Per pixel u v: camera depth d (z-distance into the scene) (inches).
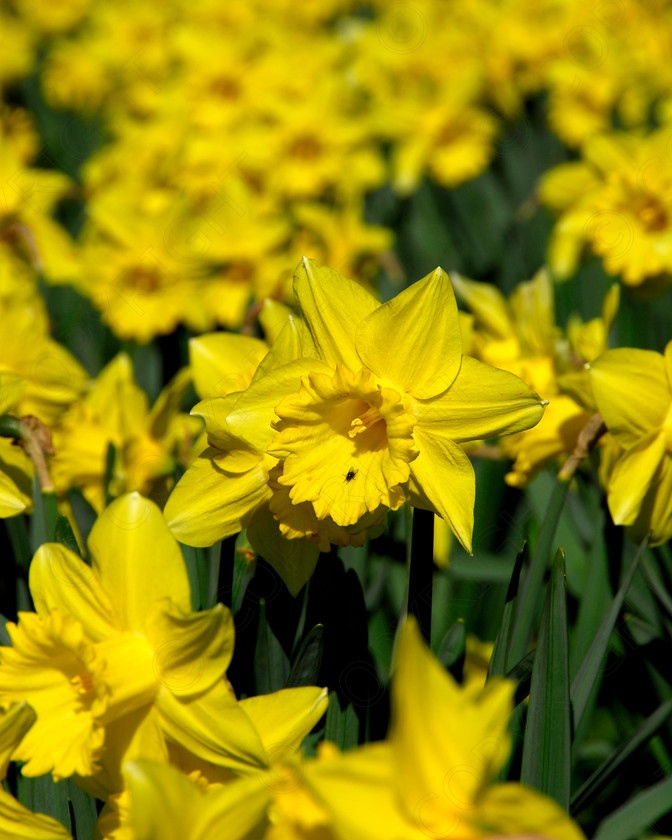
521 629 26.6
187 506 26.0
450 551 31.6
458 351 24.9
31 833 23.4
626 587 25.9
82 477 30.0
